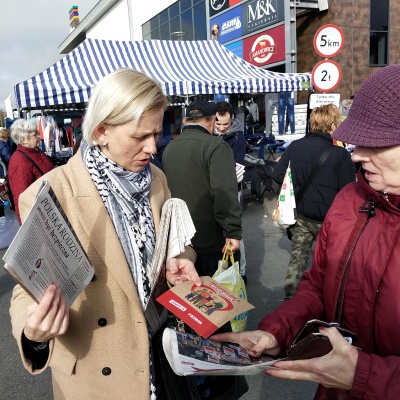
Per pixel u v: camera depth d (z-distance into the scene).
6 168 7.50
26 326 0.97
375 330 1.08
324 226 1.27
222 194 2.73
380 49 13.71
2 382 2.73
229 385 1.50
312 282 1.35
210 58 8.70
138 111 1.18
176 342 1.11
